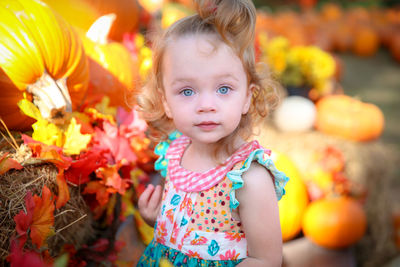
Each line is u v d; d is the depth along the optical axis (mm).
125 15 2170
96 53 1826
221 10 1004
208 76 1009
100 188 1358
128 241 1556
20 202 1138
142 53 2283
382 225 2748
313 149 2625
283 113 2895
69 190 1302
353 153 2695
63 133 1351
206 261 1080
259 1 11281
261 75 1181
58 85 1370
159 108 1249
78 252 1400
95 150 1375
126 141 1475
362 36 7734
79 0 1968
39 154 1240
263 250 1062
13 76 1268
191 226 1097
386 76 6652
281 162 2271
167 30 1087
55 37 1347
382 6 11484
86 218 1400
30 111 1301
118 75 1845
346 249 2332
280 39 3221
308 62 3170
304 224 2355
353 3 11539
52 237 1265
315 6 11352
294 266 2131
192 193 1109
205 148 1140
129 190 1631
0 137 1335
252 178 1053
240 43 1023
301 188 2332
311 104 3023
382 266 2730
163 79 1089
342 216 2297
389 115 5090
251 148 1086
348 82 6223
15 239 1077
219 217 1081
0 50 1254
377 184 2750
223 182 1083
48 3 1877
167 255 1127
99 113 1524
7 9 1302
